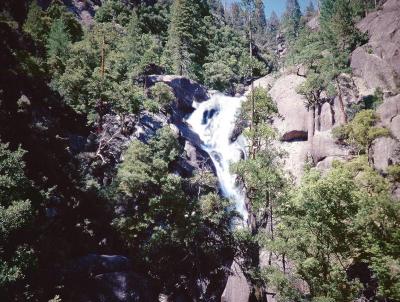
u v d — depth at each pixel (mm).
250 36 45781
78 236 26734
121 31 75438
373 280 24266
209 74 76562
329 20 80750
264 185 26797
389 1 75875
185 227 27375
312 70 59219
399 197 33000
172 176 28781
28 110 27906
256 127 35094
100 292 22344
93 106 37969
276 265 26812
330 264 23516
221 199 30172
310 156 47969
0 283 13461
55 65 40531
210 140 55406
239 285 28828
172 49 75062
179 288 28859
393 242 19781
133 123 41500
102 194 28156
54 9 59281
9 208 14984
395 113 42906
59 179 26656
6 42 31750
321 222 20562
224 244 29578
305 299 21703
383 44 61281
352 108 51219
